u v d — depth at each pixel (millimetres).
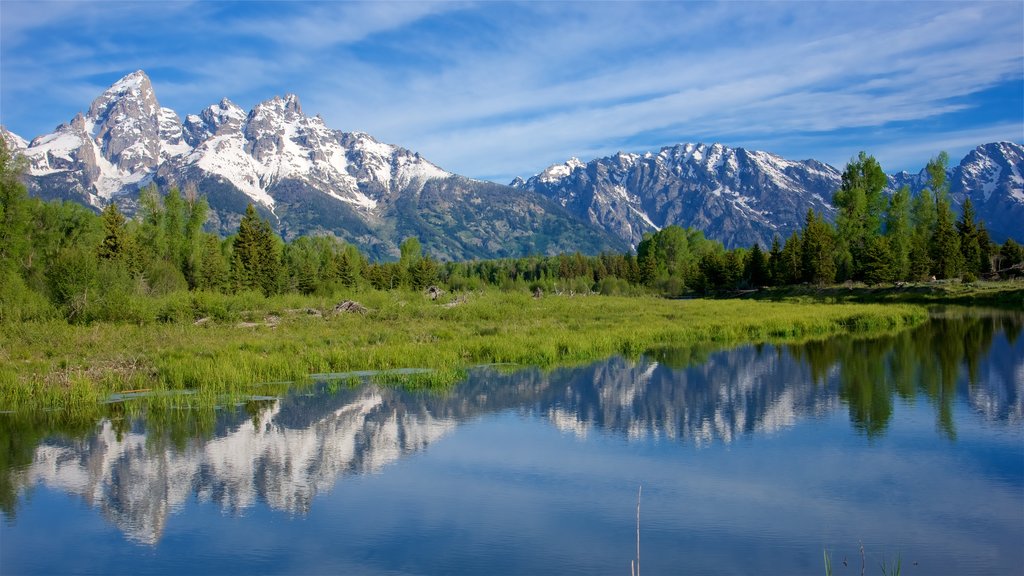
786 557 12898
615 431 21438
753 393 26906
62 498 16062
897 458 18594
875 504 15406
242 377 27859
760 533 13961
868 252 93438
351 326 46000
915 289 89375
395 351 33375
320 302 63281
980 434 20828
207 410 23922
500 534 13938
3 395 24641
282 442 20250
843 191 104000
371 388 27656
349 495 16125
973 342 42031
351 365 32031
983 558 12789
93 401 24750
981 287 85250
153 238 83125
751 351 38719
